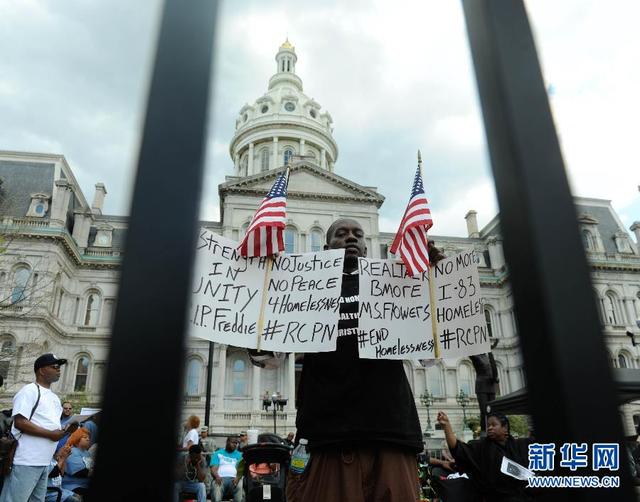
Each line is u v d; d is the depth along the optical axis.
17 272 37.06
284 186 3.96
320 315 3.57
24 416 5.11
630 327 43.91
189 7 1.48
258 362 3.59
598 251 46.38
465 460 5.19
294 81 75.75
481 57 1.52
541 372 1.18
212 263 3.73
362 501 2.92
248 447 8.34
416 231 3.90
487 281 46.25
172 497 1.06
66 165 45.66
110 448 1.07
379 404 3.10
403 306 3.73
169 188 1.28
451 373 41.88
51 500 6.35
